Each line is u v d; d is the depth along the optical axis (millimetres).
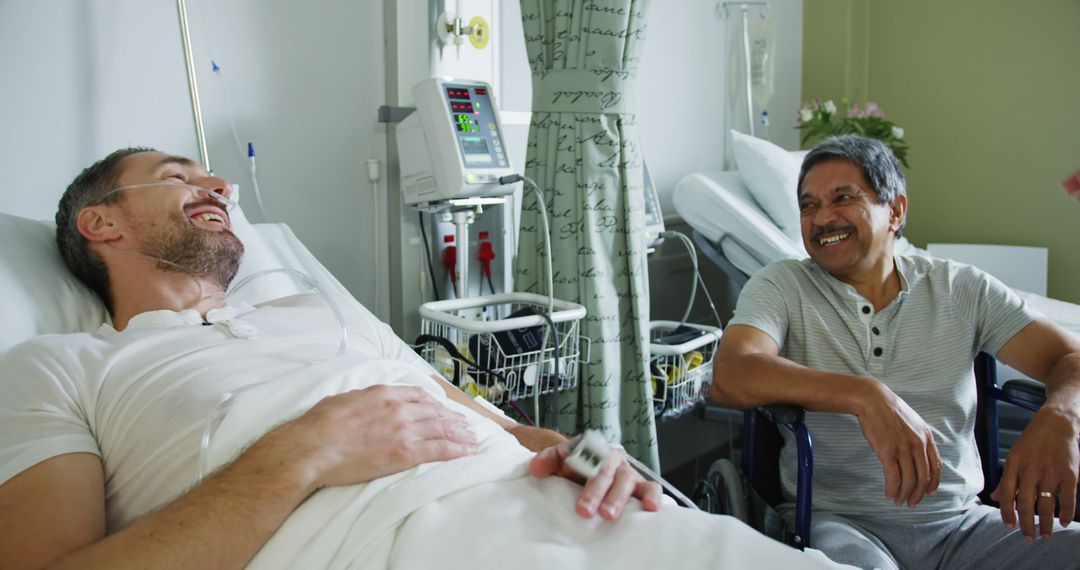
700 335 2223
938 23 3947
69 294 1322
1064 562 1334
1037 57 3701
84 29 1636
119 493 1010
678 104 3217
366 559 897
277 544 896
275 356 1178
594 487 978
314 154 2027
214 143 1845
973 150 3920
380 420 990
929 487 1251
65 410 1022
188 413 1026
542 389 1851
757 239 2422
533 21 2004
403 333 2176
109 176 1314
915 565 1429
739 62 3352
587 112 1975
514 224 2432
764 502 1461
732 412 2598
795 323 1581
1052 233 3742
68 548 873
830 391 1312
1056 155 3699
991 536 1402
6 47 1539
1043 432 1290
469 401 1390
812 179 1597
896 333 1547
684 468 3209
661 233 2463
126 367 1094
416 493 941
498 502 953
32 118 1580
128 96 1708
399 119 2100
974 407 1555
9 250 1312
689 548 905
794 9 4016
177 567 820
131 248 1293
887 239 1590
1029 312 1537
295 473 909
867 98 4172
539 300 1904
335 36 2041
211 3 1817
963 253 3680
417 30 2117
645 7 2002
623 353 2082
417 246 2182
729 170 3342
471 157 1837
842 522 1435
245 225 1638
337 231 2090
